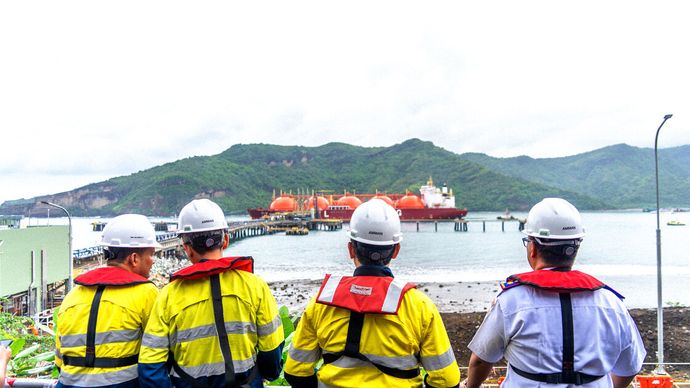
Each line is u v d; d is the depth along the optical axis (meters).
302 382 2.89
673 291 42.19
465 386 3.30
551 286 2.72
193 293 2.88
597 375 2.65
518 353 2.75
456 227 140.38
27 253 29.16
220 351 2.82
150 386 2.76
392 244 2.79
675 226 163.00
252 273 3.09
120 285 3.15
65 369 3.05
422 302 2.69
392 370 2.62
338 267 64.25
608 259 69.62
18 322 14.07
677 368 19.67
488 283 45.75
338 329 2.67
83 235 169.00
